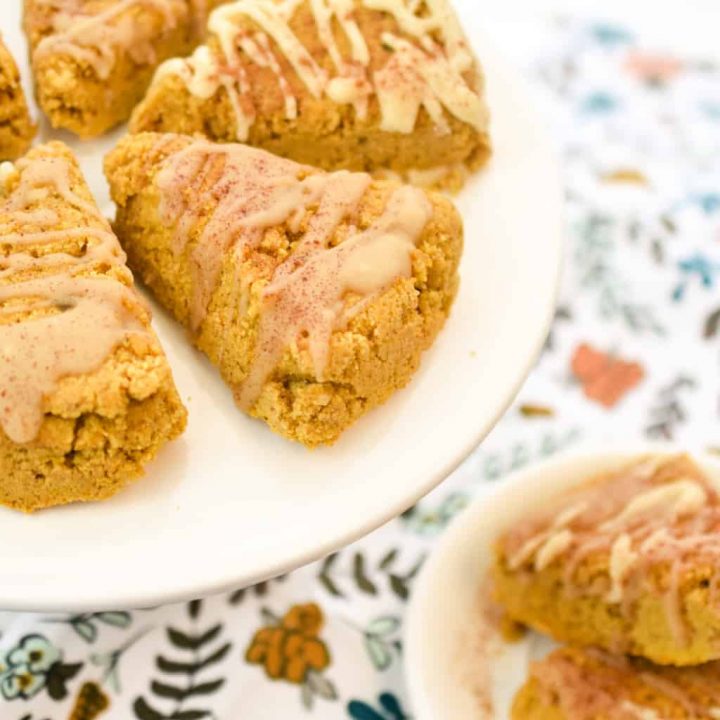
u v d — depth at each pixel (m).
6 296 0.39
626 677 0.49
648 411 0.55
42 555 0.39
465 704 0.47
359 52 0.45
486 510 0.50
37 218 0.41
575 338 0.57
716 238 0.59
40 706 0.46
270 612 0.49
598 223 0.59
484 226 0.45
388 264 0.41
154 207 0.42
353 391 0.41
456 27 0.46
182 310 0.43
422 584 0.49
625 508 0.49
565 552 0.48
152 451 0.40
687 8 0.66
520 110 0.48
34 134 0.46
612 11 0.65
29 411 0.38
